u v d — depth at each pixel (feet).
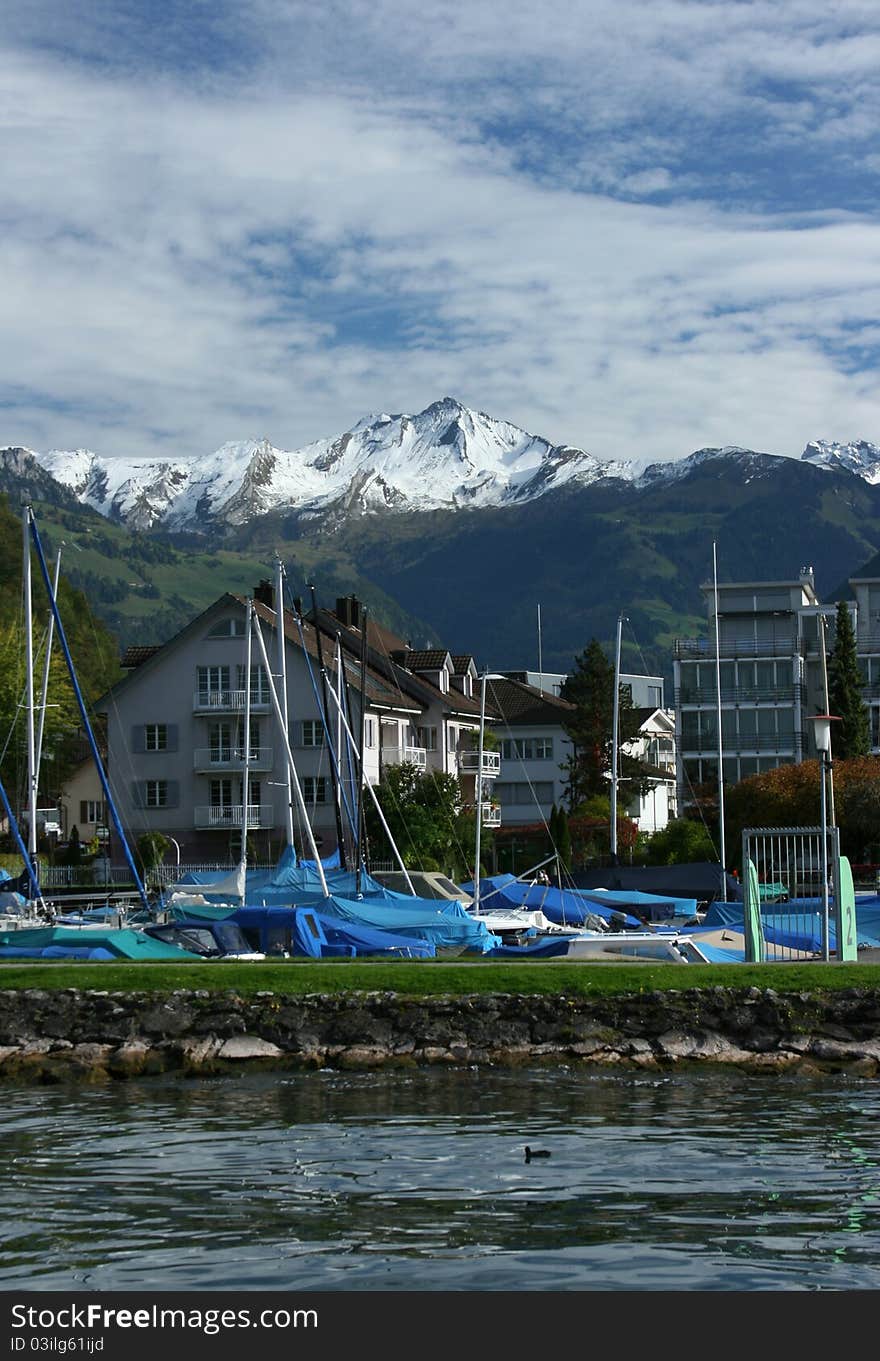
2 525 583.58
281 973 146.61
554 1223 79.97
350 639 358.23
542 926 213.46
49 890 270.26
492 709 416.87
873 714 405.80
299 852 313.94
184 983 143.95
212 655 330.34
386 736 345.72
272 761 323.98
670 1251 75.05
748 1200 84.58
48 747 370.12
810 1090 123.54
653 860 326.65
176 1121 111.04
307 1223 80.28
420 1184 88.99
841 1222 79.87
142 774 331.36
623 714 412.57
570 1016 139.44
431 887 238.68
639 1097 120.26
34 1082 131.75
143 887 217.36
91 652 570.05
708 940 190.19
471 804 348.38
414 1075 132.16
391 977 144.77
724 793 331.98
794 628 419.13
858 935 205.67
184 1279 71.56
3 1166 94.84
